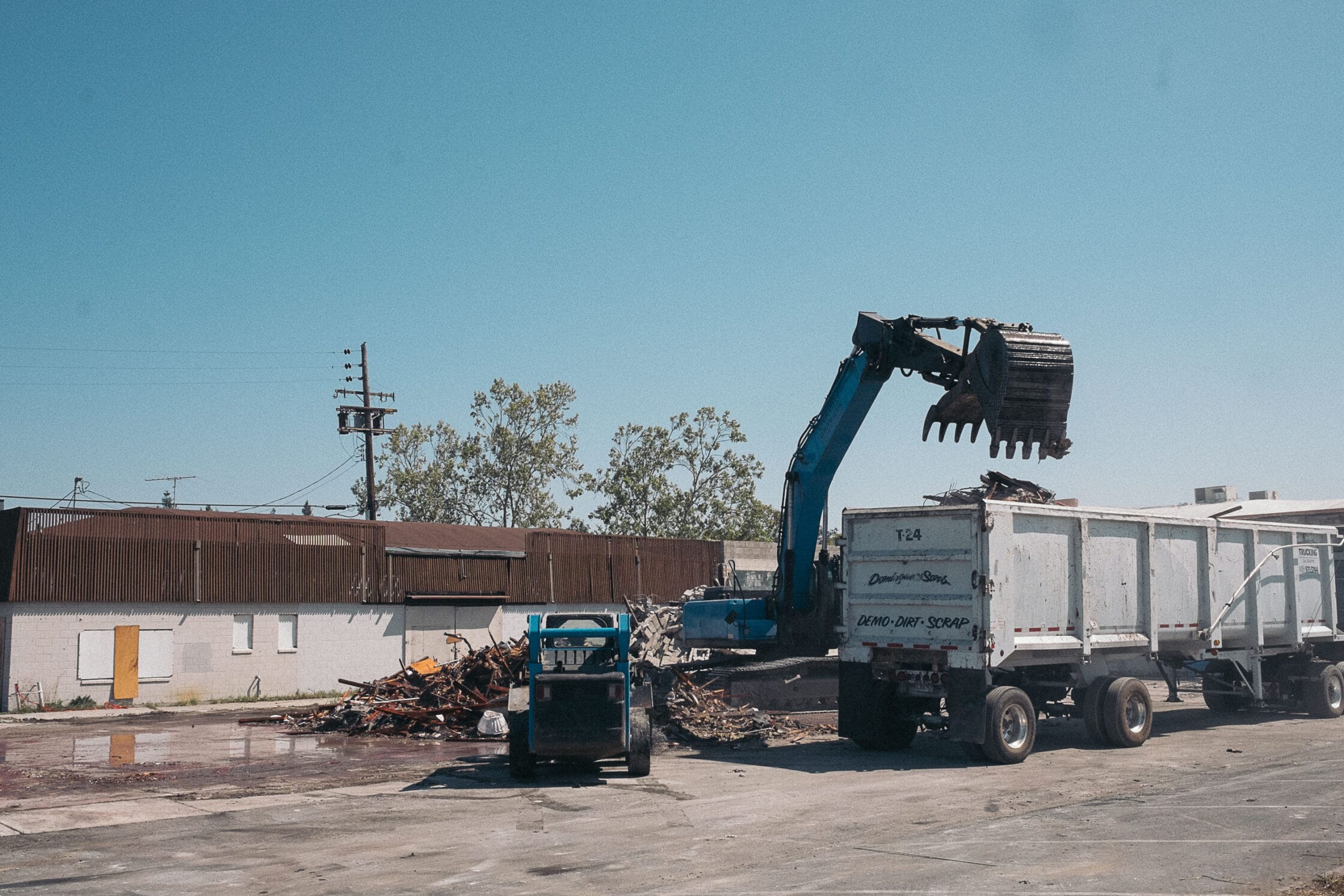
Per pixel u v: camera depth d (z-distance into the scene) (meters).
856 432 19.00
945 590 16.08
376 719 21.30
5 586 26.20
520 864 9.43
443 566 35.06
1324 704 21.16
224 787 14.27
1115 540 17.80
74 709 26.75
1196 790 12.69
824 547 19.48
